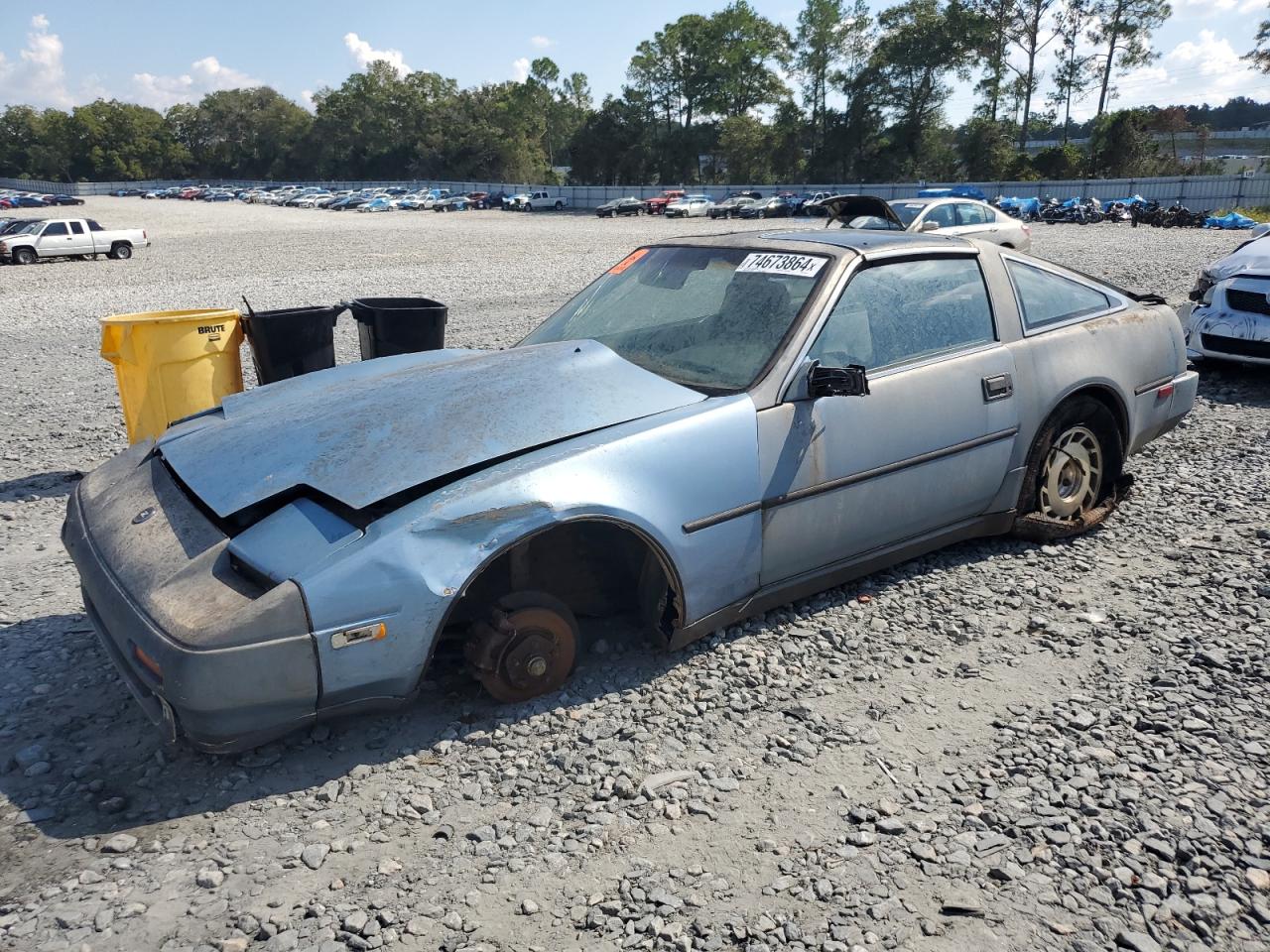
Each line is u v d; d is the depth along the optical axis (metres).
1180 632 3.47
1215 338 7.57
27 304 16.77
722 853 2.36
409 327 6.09
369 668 2.57
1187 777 2.62
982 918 2.13
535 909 2.16
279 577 2.53
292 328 5.63
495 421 2.96
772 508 3.22
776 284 3.57
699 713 2.99
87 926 2.10
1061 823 2.43
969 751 2.78
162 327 5.30
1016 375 3.90
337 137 122.94
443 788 2.62
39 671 3.33
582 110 123.19
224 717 2.44
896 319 3.63
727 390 3.26
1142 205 40.50
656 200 58.09
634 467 2.92
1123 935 2.06
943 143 77.06
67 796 2.60
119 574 2.70
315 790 2.62
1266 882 2.22
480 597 3.10
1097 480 4.45
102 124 133.88
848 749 2.80
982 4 73.56
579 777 2.65
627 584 3.36
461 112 114.50
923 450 3.60
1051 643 3.42
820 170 78.81
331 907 2.17
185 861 2.34
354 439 2.92
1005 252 4.16
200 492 2.87
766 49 90.88
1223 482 5.16
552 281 17.73
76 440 6.85
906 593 3.84
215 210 73.19
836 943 2.05
